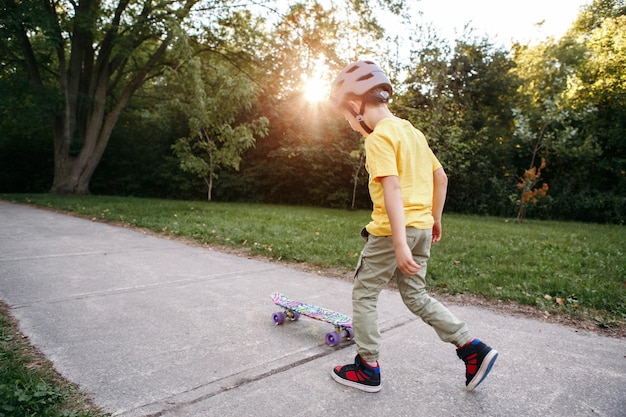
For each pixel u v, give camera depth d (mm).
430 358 2572
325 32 15445
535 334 3037
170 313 3250
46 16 12438
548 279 4387
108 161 19000
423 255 2158
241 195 16891
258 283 4230
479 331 3076
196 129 12281
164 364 2387
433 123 11305
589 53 22250
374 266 2156
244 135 12547
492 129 18125
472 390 2184
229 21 16188
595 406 2059
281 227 7973
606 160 16781
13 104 14547
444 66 12977
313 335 2916
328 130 16172
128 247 5883
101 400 1984
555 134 15578
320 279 4477
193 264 4980
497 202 16047
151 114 18844
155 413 1890
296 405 1997
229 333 2893
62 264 4703
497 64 18578
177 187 16938
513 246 6848
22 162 19734
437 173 2275
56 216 9148
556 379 2338
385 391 2162
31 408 1859
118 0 15344
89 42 15484
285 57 16406
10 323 2920
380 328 3061
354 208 15844
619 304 3652
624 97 16797
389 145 1979
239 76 12500
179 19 14070
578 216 15109
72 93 15141
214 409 1940
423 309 2178
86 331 2832
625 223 14117
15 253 5188
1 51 14383
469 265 5168
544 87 21562
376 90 2143
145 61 18062
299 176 16500
